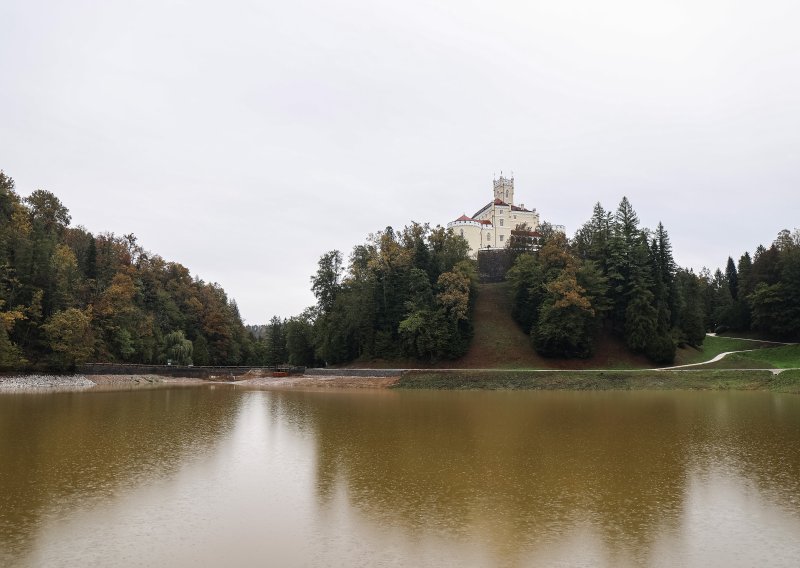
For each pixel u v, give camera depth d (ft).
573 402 172.65
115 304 305.12
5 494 68.59
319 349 318.86
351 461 88.48
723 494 68.59
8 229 271.49
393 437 110.83
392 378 250.16
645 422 127.75
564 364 274.57
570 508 63.36
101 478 76.84
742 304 357.61
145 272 370.73
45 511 62.08
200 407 166.09
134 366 291.38
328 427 124.57
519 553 50.39
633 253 290.76
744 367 249.34
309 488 72.43
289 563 48.26
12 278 259.19
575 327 269.85
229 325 416.05
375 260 305.94
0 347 228.84
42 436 110.52
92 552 50.34
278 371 301.02
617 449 96.68
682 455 91.25
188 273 413.59
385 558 49.42
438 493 69.82
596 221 342.44
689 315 316.60
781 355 272.72
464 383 235.20
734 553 50.21
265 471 81.82
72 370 267.80
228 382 288.92
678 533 55.26
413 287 294.87
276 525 58.23
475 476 78.28
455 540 53.67
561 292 270.05
